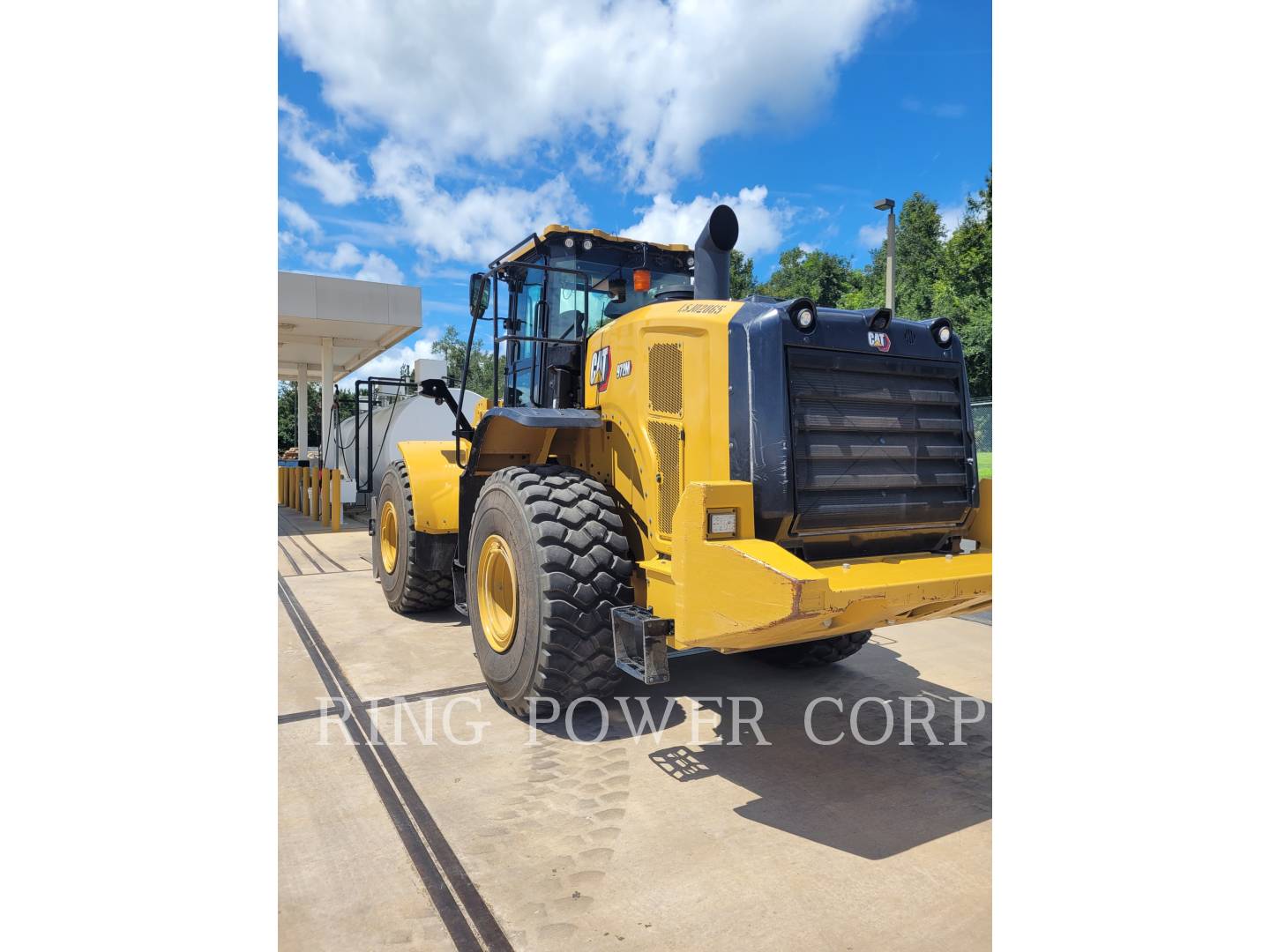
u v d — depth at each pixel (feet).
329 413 56.13
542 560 10.98
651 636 9.96
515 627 11.67
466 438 16.44
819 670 14.82
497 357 14.98
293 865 7.83
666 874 7.73
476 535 12.97
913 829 8.68
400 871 7.73
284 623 18.31
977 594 9.13
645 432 11.43
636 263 15.16
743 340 9.80
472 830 8.55
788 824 8.79
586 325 14.67
